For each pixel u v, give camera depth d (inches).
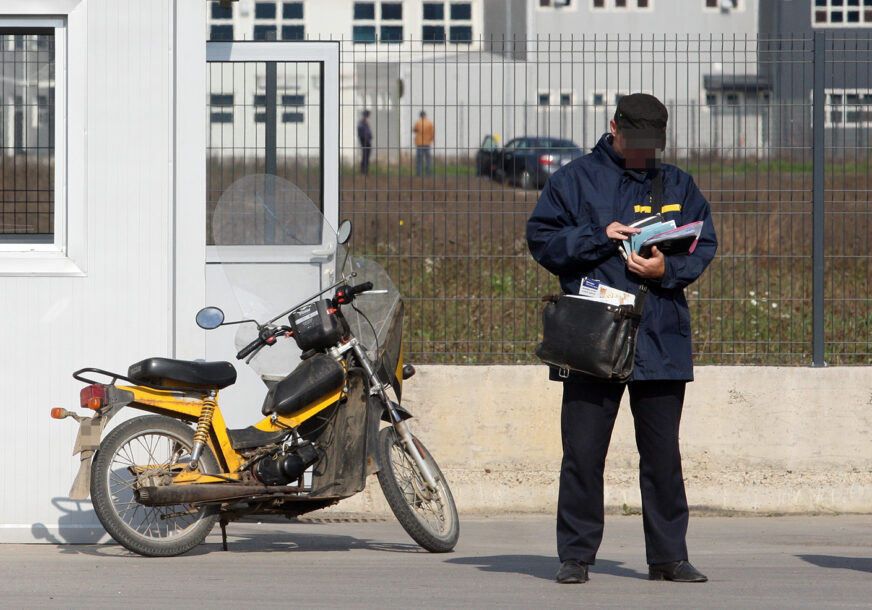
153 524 879.7
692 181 733.3
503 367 1123.9
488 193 1175.0
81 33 900.0
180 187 917.2
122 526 835.4
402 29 3309.5
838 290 1167.6
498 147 1176.2
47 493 903.7
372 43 1168.2
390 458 880.3
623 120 716.7
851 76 1160.8
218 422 864.3
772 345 1165.7
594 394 722.8
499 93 1173.7
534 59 1176.8
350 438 874.1
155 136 904.9
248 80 1103.0
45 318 902.4
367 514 1078.4
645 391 724.0
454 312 1172.5
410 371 936.9
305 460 860.6
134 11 902.4
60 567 809.5
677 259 701.9
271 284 963.3
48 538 902.4
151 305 906.7
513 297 1172.5
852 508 1100.5
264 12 3267.7
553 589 726.5
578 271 722.8
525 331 1173.7
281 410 863.7
